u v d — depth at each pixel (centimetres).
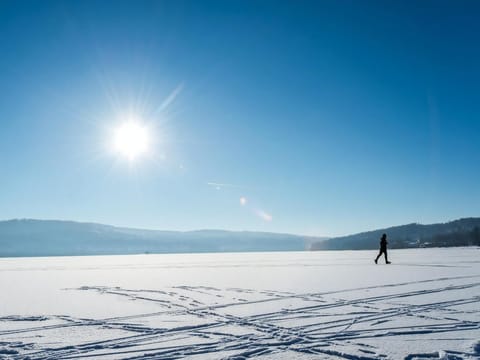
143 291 1329
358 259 3186
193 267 2523
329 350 611
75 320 865
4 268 2667
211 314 914
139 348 643
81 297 1206
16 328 791
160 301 1111
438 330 723
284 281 1552
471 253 3881
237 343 664
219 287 1398
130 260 4094
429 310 905
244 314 906
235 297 1160
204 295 1210
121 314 927
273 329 757
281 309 957
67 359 590
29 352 628
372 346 629
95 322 842
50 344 673
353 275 1730
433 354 579
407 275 1661
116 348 644
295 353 600
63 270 2400
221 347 640
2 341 693
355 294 1166
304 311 927
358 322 802
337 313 896
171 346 650
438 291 1189
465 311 887
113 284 1551
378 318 835
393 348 615
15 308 1017
